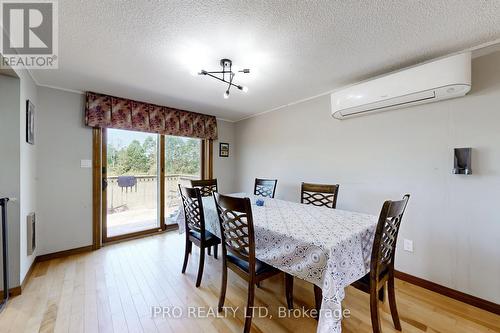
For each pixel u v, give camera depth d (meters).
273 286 2.10
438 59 1.88
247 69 2.11
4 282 1.79
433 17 1.44
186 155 4.04
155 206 3.66
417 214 2.11
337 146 2.78
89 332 1.49
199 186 3.21
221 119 4.43
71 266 2.44
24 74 2.10
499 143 1.69
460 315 1.68
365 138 2.50
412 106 2.14
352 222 1.65
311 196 2.56
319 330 1.09
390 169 2.29
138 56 1.97
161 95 3.01
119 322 1.58
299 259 1.30
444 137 1.96
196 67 2.11
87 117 2.84
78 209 2.83
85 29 1.59
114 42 1.75
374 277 1.28
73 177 2.81
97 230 2.96
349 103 2.29
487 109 1.75
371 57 1.97
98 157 2.98
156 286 2.06
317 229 1.47
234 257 1.71
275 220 1.71
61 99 2.74
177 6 1.36
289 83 2.58
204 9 1.39
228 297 1.90
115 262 2.55
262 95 3.01
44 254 2.60
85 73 2.31
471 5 1.33
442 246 1.97
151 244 3.12
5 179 1.91
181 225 2.68
